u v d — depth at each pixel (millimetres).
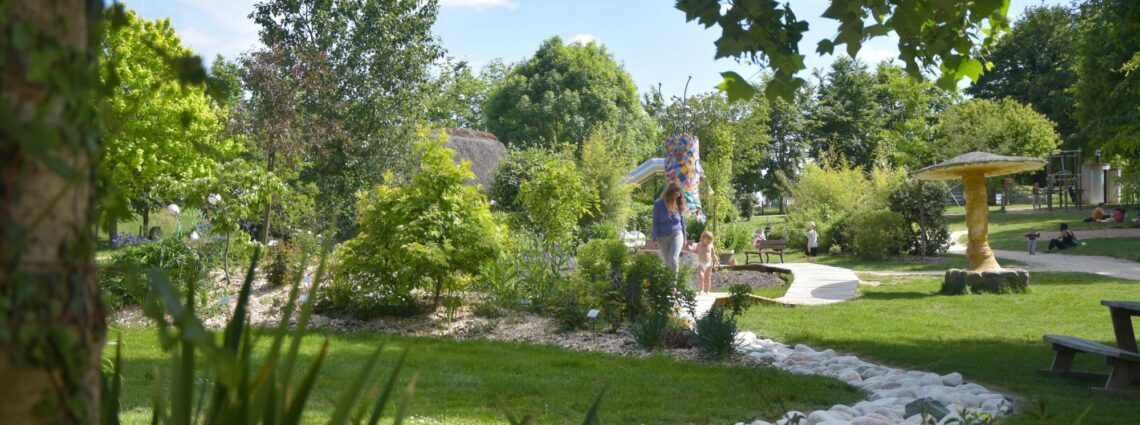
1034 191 47000
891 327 11898
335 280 12125
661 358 9352
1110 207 43750
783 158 65625
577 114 55094
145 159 25562
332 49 30422
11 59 927
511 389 7293
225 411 1347
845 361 8969
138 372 7535
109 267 1089
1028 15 56906
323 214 21953
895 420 5809
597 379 7930
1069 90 38812
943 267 23219
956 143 46750
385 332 11117
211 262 13102
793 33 4758
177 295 963
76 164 1002
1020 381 7863
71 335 995
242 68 20344
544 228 14992
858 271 23141
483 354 9539
